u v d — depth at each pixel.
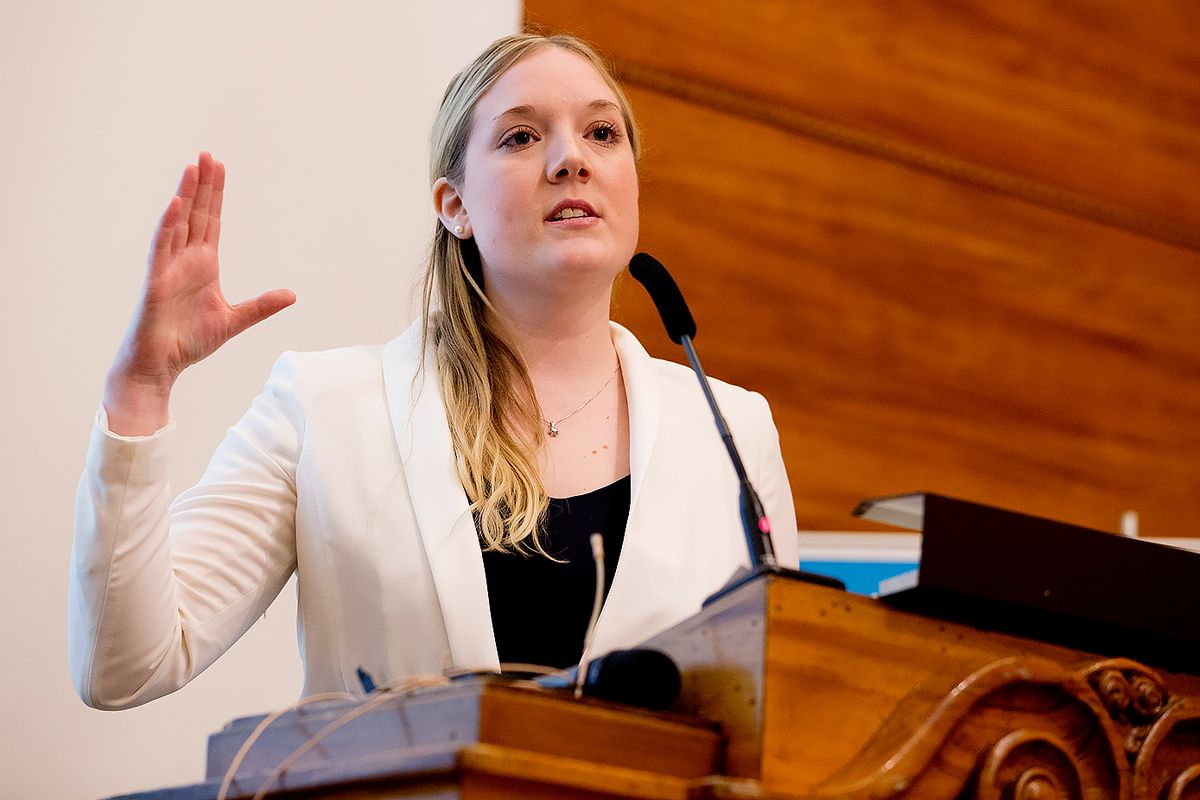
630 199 5.86
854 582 7.94
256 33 8.84
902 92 11.57
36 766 7.54
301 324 8.54
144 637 4.77
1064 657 3.95
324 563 5.35
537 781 3.24
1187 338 11.94
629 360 6.00
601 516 5.53
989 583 3.76
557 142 5.70
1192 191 12.27
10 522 7.75
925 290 11.27
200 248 4.72
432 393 5.66
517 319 5.91
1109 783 3.71
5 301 8.02
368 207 8.86
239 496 5.43
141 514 4.67
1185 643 4.02
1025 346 11.45
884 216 11.30
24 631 7.66
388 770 3.31
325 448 5.49
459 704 3.39
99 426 4.62
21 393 7.93
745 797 3.25
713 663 3.76
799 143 11.17
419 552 5.28
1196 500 11.60
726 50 11.08
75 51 8.44
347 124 8.93
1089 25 12.28
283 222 8.64
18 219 8.14
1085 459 11.38
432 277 6.23
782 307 10.84
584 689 3.86
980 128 11.74
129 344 4.63
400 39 9.16
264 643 8.05
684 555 5.41
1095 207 11.92
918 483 10.89
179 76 8.62
